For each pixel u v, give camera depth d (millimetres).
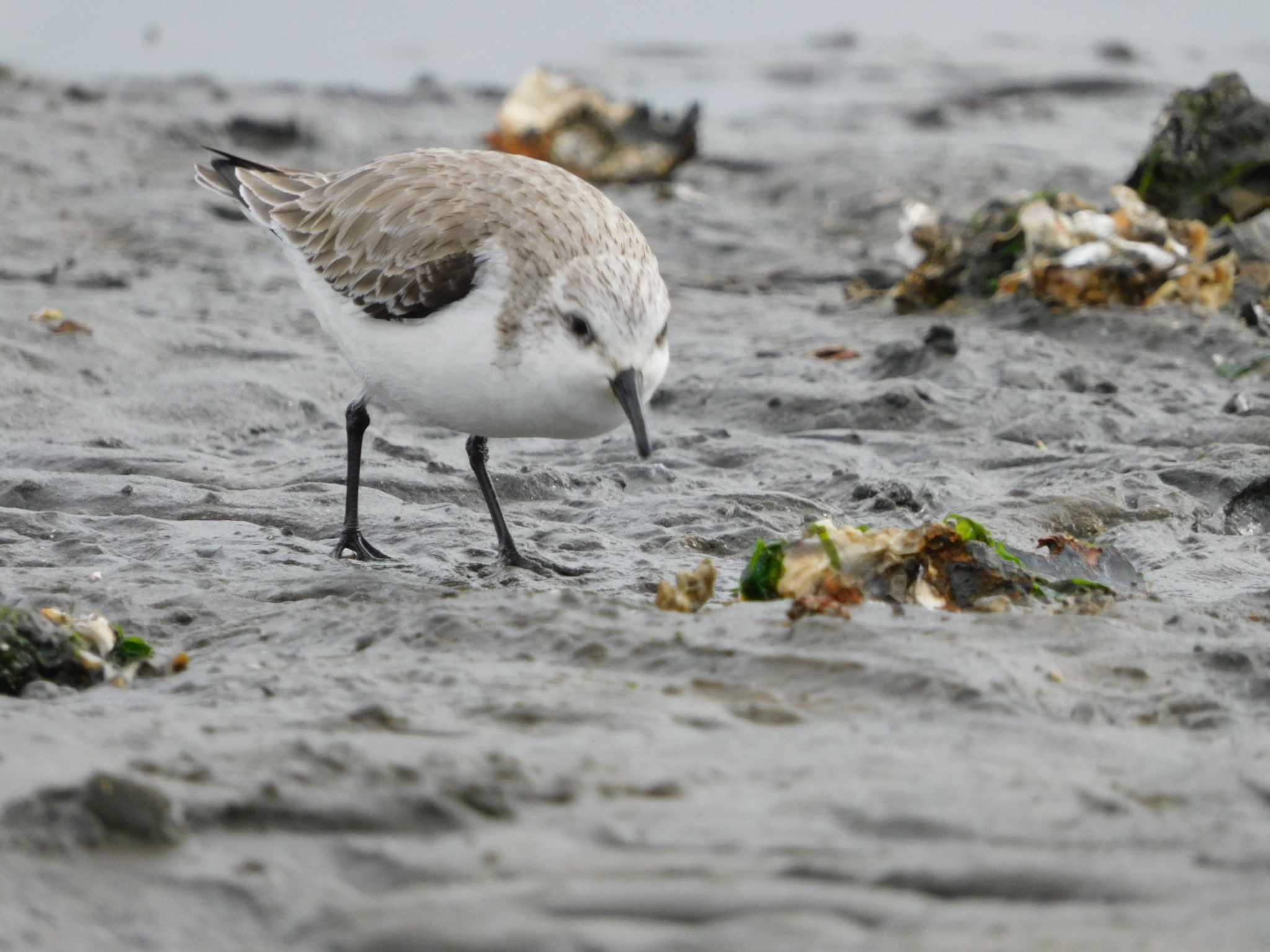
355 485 12039
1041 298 20141
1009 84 42969
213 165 13219
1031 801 6793
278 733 7594
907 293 21422
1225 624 9734
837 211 29297
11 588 10656
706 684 8484
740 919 5727
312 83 41625
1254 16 52562
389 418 16422
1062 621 9391
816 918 5727
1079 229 20281
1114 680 8656
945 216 22938
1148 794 6918
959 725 7828
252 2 50688
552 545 12219
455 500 13742
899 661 8570
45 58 42656
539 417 10945
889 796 6824
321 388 17297
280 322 20156
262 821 6566
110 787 6418
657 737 7602
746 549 12289
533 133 31453
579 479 14195
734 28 51750
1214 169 21438
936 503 13422
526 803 6781
